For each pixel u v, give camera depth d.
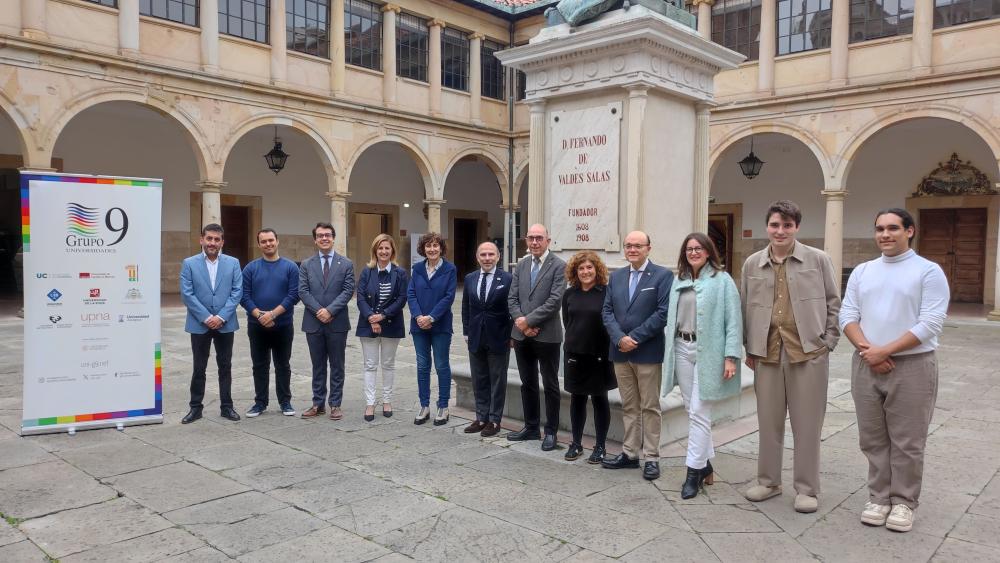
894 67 16.14
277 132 20.50
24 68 13.04
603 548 3.81
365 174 23.73
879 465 4.21
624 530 4.05
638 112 6.09
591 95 6.45
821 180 20.58
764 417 4.53
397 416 6.85
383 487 4.77
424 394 6.55
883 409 4.20
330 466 5.24
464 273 27.45
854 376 4.31
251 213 20.73
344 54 18.62
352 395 7.84
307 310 6.76
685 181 6.72
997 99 14.64
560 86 6.52
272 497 4.58
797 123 17.30
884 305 4.12
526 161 22.78
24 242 6.08
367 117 19.09
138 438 6.04
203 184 15.92
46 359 6.16
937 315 3.97
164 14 15.32
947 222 18.92
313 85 18.12
